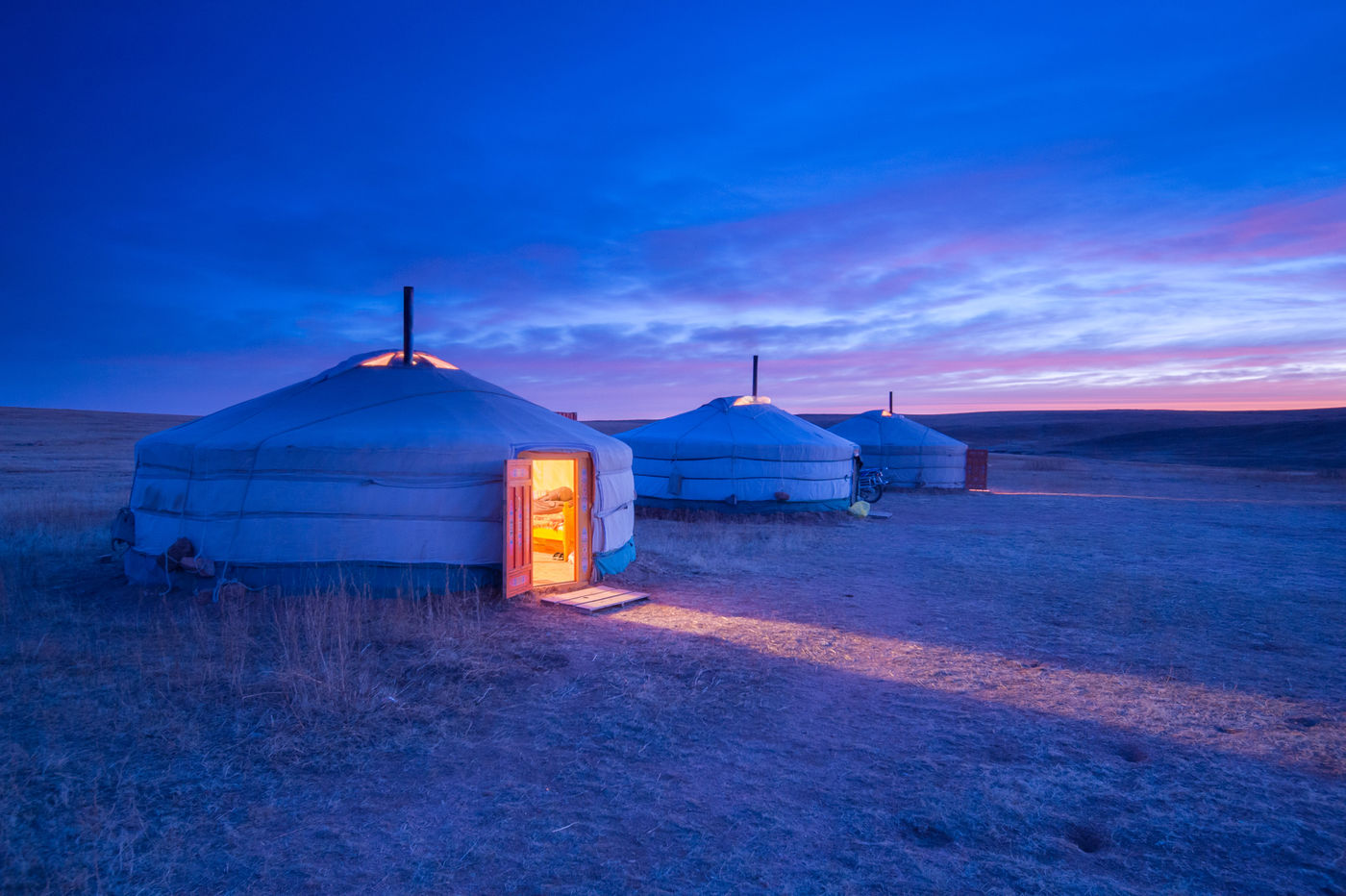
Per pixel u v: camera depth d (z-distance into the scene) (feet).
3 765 14.51
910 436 96.48
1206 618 29.45
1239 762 16.03
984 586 35.58
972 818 13.62
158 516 30.86
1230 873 11.89
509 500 29.66
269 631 24.47
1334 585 36.37
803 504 63.52
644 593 31.53
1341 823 13.43
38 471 90.99
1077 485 112.47
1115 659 23.95
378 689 19.15
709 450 62.28
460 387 35.96
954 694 20.51
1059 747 16.92
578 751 16.38
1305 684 21.47
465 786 14.58
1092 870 12.01
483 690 19.80
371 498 29.63
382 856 12.09
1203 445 233.76
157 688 18.79
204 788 14.01
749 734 17.52
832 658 23.73
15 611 26.13
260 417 32.27
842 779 15.26
